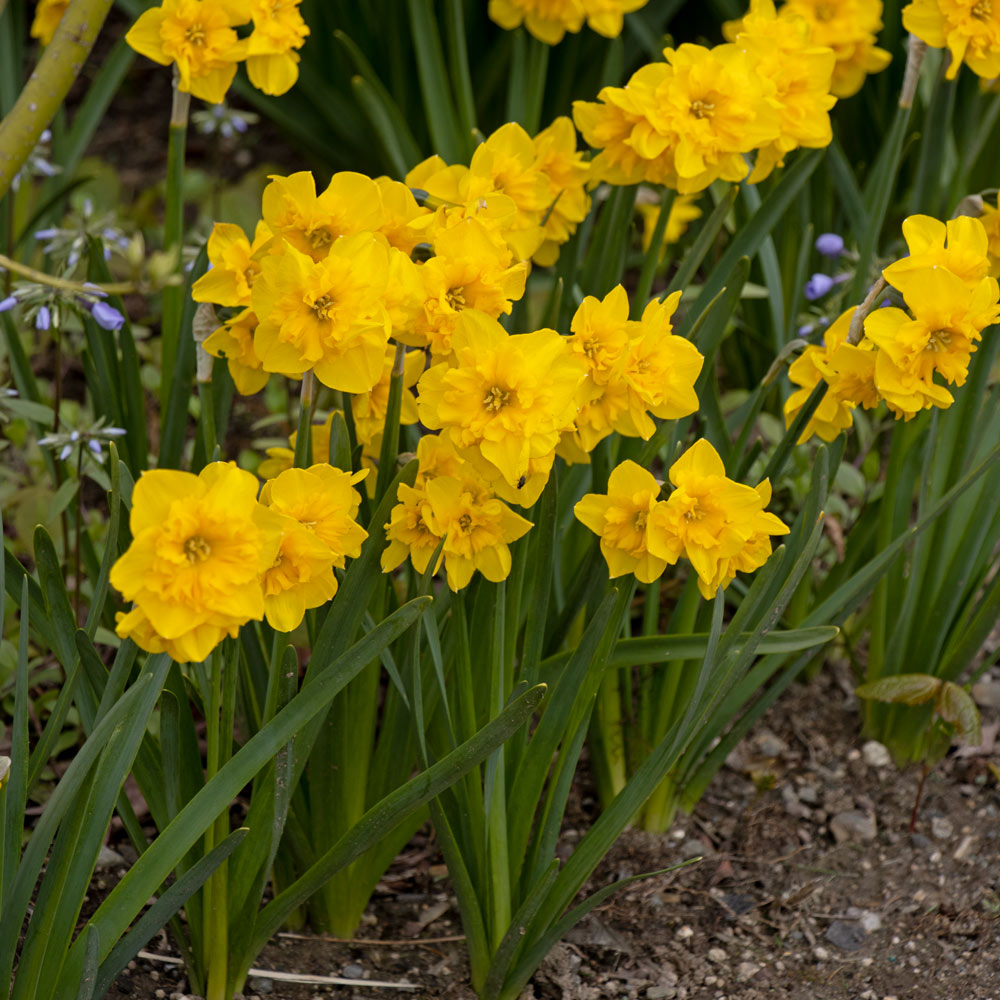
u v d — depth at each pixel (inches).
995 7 54.2
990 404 56.1
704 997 53.8
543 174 52.2
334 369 48.7
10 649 54.4
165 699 49.6
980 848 56.6
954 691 55.3
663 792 56.2
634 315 55.7
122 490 50.0
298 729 49.6
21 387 56.5
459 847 52.8
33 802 55.6
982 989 54.0
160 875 49.3
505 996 53.1
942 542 56.1
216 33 52.9
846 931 55.1
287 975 53.4
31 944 49.4
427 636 50.5
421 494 49.7
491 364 48.3
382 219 49.5
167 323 55.6
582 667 51.3
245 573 47.1
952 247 49.8
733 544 49.4
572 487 54.6
